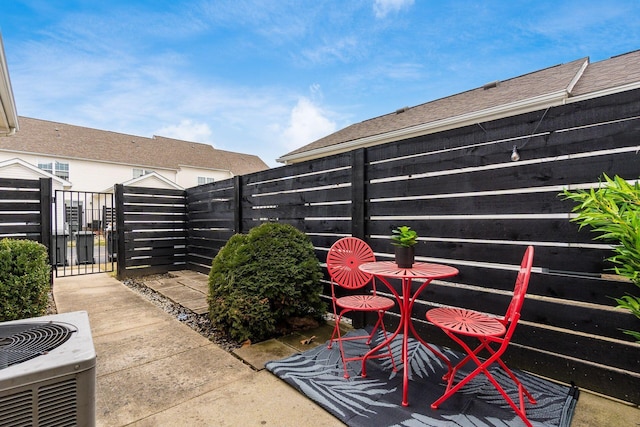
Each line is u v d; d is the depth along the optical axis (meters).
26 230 4.36
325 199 3.46
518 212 2.16
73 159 14.74
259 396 1.92
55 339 1.23
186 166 18.25
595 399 1.84
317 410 1.78
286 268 2.98
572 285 1.95
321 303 3.18
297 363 2.29
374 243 2.99
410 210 2.72
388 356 2.28
